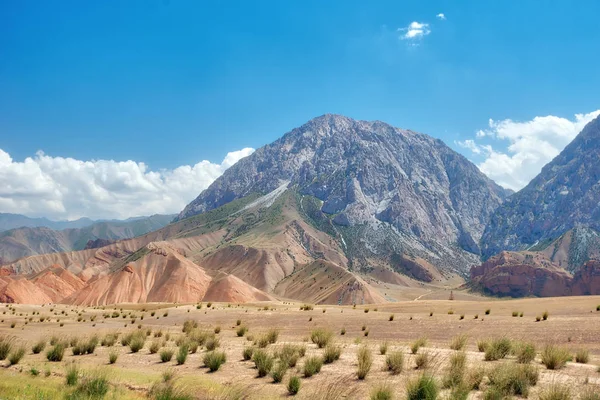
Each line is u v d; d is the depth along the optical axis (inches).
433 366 745.6
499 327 1368.1
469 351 959.6
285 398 613.0
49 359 1057.5
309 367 767.7
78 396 606.9
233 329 1825.8
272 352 1000.2
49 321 2603.3
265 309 2755.9
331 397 609.3
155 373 845.8
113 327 2191.2
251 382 733.3
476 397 571.8
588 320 1305.4
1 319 2603.3
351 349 1027.3
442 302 3080.7
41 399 591.2
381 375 723.4
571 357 823.7
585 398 525.0
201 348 1186.6
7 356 1024.9
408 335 1390.3
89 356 1129.4
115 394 631.8
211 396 622.5
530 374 633.6
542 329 1257.4
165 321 2377.0
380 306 3149.6
